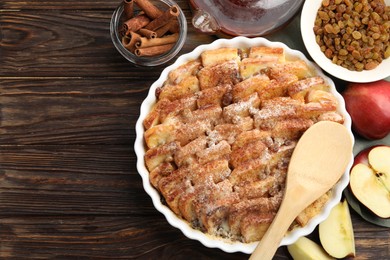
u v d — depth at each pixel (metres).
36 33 0.88
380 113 0.82
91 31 0.87
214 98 0.77
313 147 0.75
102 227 0.86
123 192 0.86
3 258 0.86
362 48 0.82
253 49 0.79
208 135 0.76
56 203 0.86
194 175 0.75
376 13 0.81
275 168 0.76
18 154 0.87
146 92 0.87
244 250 0.75
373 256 0.84
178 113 0.77
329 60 0.84
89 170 0.86
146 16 0.84
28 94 0.87
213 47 0.81
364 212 0.84
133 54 0.84
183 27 0.83
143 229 0.85
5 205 0.86
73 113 0.87
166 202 0.77
